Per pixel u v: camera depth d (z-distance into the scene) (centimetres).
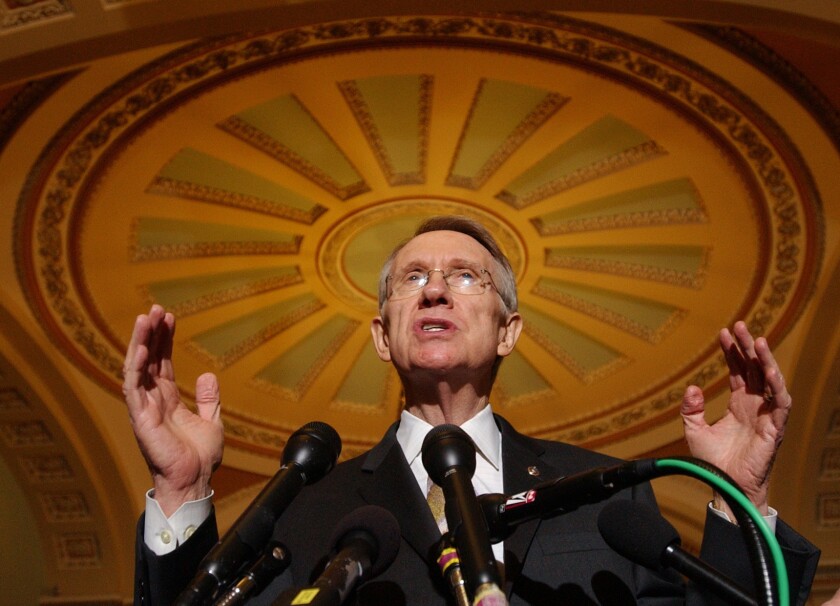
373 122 766
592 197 844
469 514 133
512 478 192
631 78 682
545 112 745
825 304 845
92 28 545
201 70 667
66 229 804
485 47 666
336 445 161
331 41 656
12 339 891
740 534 163
